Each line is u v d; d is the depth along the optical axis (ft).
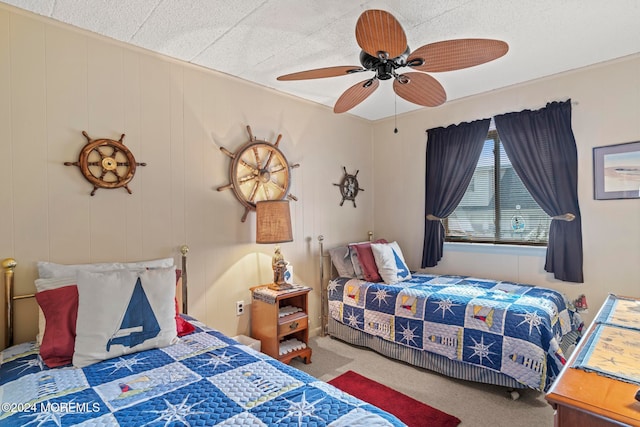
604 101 8.57
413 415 6.59
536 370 6.59
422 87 7.05
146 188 7.50
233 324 8.98
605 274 8.57
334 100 11.02
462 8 6.14
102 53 6.93
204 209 8.46
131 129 7.30
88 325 5.02
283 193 10.10
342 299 10.31
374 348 9.51
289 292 8.81
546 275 9.55
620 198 8.37
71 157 6.51
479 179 11.03
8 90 5.87
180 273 7.50
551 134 9.26
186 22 6.47
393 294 9.12
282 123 10.28
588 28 6.86
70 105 6.51
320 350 9.83
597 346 4.12
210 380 4.37
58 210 6.36
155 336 5.45
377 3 5.95
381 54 5.49
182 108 8.11
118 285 5.44
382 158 13.28
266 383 4.29
